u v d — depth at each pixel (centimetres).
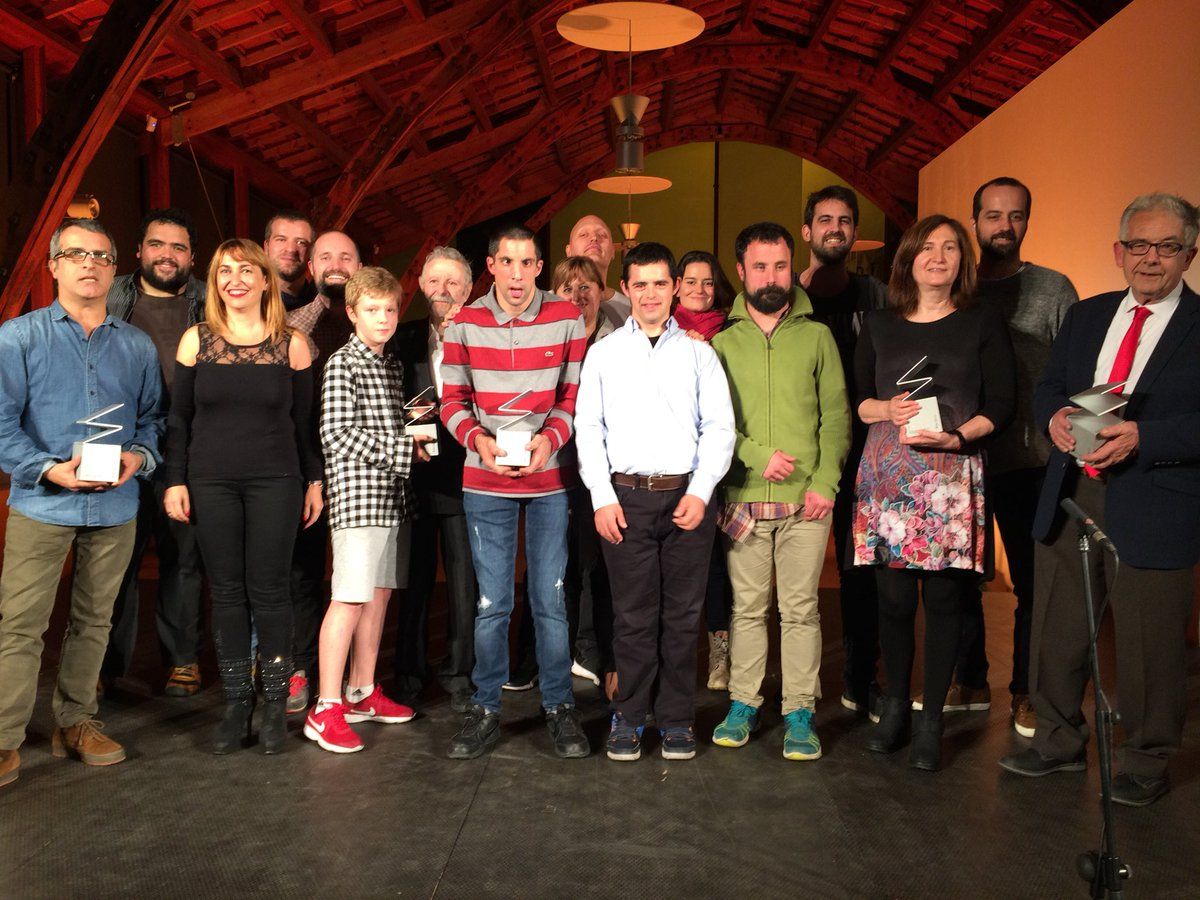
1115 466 285
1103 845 207
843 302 368
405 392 380
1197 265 450
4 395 298
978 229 363
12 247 487
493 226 1491
